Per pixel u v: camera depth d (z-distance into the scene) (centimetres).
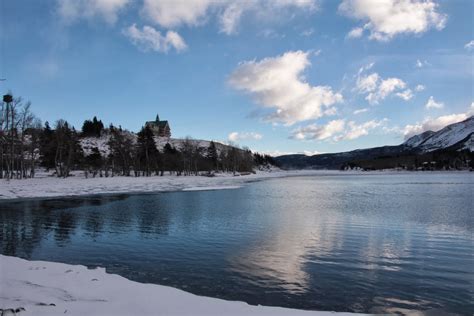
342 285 1314
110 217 2997
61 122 9769
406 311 1090
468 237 2169
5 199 4416
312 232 2336
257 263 1600
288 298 1186
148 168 10900
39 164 10644
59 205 3841
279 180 12156
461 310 1098
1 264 1325
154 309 908
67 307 898
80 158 10431
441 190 6419
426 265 1572
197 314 882
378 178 13950
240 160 16812
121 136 11031
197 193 5744
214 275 1421
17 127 6931
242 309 930
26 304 912
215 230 2412
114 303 941
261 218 2964
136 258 1683
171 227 2538
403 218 2942
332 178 14538
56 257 1702
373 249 1869
